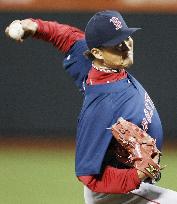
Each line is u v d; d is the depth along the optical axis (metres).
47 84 41.66
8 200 28.08
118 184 14.73
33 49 41.28
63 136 41.38
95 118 15.11
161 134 16.12
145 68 40.75
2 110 42.22
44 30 18.47
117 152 15.38
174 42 40.41
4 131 42.44
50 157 36.72
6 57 41.50
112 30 15.37
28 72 41.62
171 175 32.22
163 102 41.00
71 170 33.59
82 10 40.22
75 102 41.69
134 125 14.70
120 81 15.53
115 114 15.08
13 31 18.09
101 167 14.88
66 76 41.47
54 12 40.28
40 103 41.94
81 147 15.18
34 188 30.08
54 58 41.31
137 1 40.00
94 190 15.08
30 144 39.81
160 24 40.22
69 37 18.47
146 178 15.48
